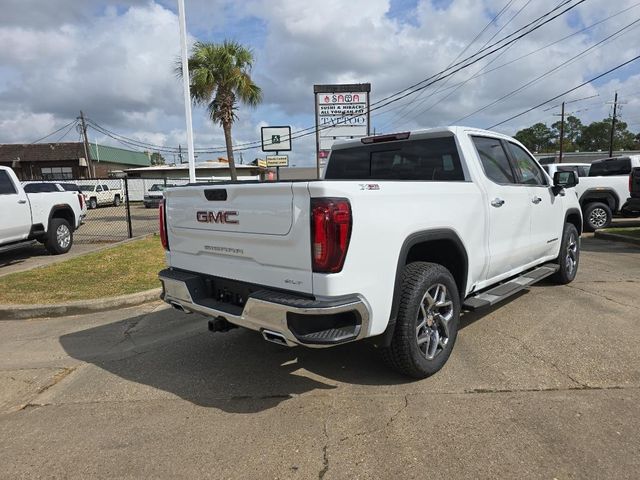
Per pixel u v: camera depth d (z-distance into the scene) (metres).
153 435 3.10
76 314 6.01
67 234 10.77
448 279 3.81
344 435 3.01
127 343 4.90
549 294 6.10
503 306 5.60
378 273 3.17
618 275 7.17
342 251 2.93
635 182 11.87
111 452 2.92
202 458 2.82
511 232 4.87
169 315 5.81
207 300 3.76
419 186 3.57
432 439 2.92
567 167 15.39
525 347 4.34
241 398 3.57
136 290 6.67
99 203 31.89
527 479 2.53
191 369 4.16
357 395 3.54
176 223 4.05
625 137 91.75
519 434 2.94
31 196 9.69
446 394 3.50
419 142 4.75
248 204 3.31
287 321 3.00
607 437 2.88
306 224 2.96
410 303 3.47
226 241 3.55
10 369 4.30
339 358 4.25
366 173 5.27
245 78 16.22
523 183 5.25
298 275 3.06
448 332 3.88
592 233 13.01
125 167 57.56
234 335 5.00
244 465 2.74
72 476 2.70
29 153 43.72
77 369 4.27
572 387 3.54
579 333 4.66
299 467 2.71
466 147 4.44
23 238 9.53
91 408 3.51
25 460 2.87
